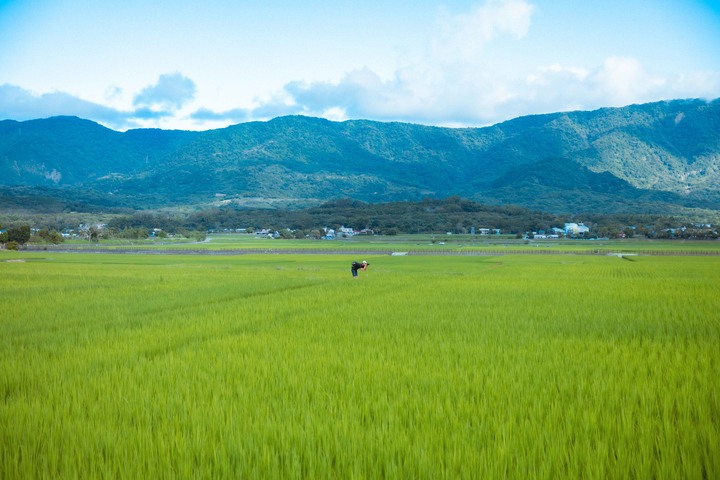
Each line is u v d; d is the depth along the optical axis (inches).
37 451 219.6
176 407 267.1
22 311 679.1
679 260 2482.8
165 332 511.8
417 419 244.4
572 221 7514.8
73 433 231.9
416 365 353.1
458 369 337.7
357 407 257.3
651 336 463.8
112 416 255.3
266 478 192.7
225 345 435.2
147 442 218.4
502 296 827.4
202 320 591.5
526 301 754.8
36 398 286.7
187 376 331.3
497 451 203.8
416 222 7283.5
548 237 6186.0
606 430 227.9
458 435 220.5
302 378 319.6
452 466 198.1
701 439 215.5
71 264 2121.1
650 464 194.4
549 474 188.9
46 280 1217.4
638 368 336.5
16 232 4202.8
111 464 204.5
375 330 508.1
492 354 386.6
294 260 2664.9
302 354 392.8
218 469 199.5
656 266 1892.2
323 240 5841.5
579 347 411.2
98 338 483.2
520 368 339.9
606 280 1179.9
